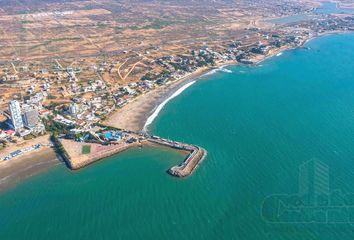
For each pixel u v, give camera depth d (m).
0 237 189.12
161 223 192.62
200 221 192.50
